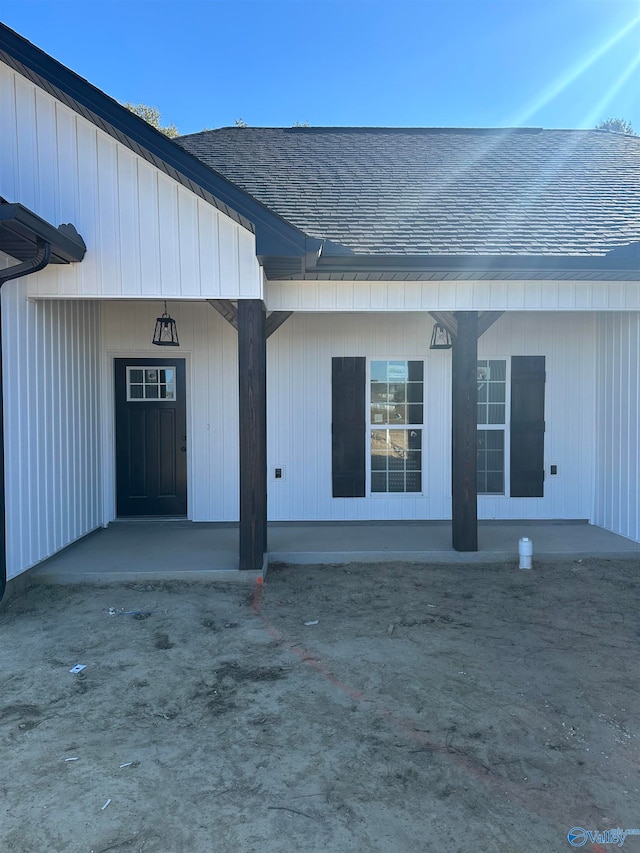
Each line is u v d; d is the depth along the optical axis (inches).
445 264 239.0
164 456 332.2
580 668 169.0
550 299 263.4
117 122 211.8
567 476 339.3
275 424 331.0
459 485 272.4
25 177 228.2
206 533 307.4
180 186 228.5
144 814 108.3
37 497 240.7
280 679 160.7
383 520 335.6
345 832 104.2
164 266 230.2
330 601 223.8
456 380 270.5
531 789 116.1
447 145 405.7
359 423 334.0
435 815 108.6
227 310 253.8
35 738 132.5
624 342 308.2
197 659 172.9
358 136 417.4
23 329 228.4
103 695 151.6
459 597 229.3
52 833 103.5
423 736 133.9
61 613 209.0
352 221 274.1
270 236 219.1
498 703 148.8
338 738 132.9
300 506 332.8
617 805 111.9
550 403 338.0
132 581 240.2
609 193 323.9
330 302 258.5
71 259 223.8
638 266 243.4
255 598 225.9
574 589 238.8
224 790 115.0
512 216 287.3
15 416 222.4
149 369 329.7
